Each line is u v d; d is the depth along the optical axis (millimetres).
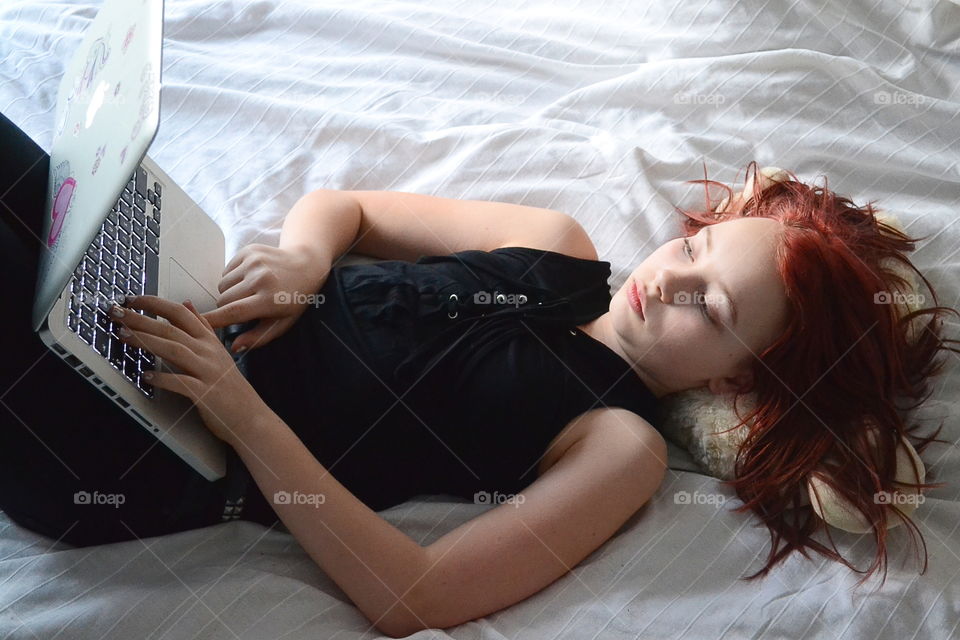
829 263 941
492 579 840
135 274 843
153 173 958
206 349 820
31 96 1205
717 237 958
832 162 1223
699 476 982
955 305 1093
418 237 1096
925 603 882
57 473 801
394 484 936
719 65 1276
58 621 771
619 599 863
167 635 783
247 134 1224
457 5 1440
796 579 893
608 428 926
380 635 831
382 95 1301
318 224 1031
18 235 822
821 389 962
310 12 1373
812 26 1304
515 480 939
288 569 867
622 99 1299
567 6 1410
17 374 750
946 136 1250
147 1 766
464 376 926
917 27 1311
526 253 1044
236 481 879
